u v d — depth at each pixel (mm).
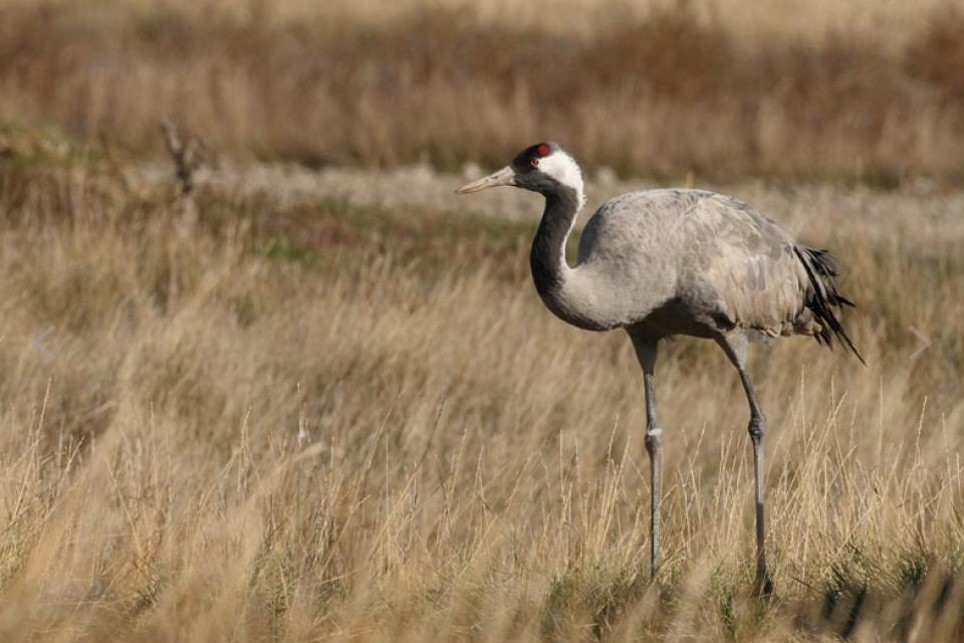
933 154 35062
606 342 17906
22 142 23188
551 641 9609
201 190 23109
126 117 31875
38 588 9336
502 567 10547
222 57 36469
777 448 13648
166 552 10141
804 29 46062
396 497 11914
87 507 10781
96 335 16188
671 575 10672
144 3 43719
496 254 23016
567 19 47250
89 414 13898
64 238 18797
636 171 33094
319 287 18328
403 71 36281
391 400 15023
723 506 11492
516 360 16297
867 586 10148
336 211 25156
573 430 14586
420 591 10070
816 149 34406
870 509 10938
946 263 22250
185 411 14656
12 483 10914
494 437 14234
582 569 10336
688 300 11836
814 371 16891
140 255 19141
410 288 18797
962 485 11953
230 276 18609
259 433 13984
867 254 19766
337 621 9648
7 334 15672
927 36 41438
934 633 9352
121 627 9422
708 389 16641
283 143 32500
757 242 12195
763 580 10383
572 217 11352
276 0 45656
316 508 10906
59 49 35281
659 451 11867
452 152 33062
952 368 17422
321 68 36719
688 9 39812
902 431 14836
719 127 34531
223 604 9242
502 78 36531
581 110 34375
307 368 15891
